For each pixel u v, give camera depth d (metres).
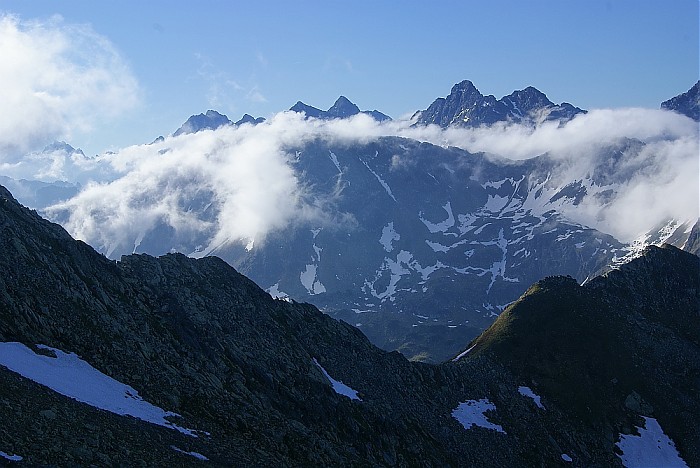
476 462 154.62
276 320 161.50
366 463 117.75
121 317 113.44
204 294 148.50
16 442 65.19
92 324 105.75
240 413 106.75
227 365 123.00
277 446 102.06
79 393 85.94
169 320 124.06
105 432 75.94
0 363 83.88
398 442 140.00
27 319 97.38
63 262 114.38
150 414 90.38
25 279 104.75
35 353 92.00
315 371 146.50
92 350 100.44
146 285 131.75
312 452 105.75
